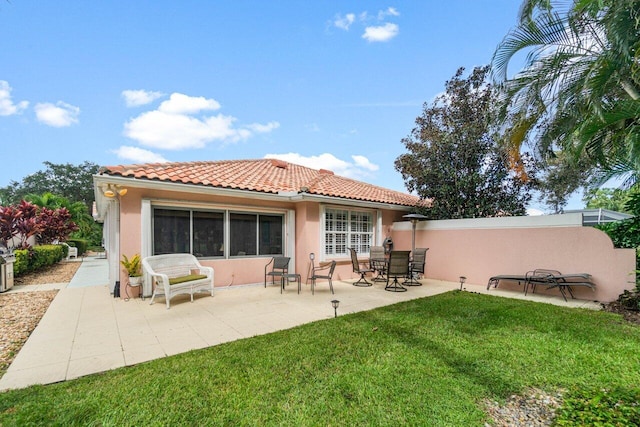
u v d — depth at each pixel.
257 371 3.76
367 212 12.20
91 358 4.18
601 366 3.93
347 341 4.76
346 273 11.30
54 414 2.86
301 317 6.20
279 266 8.89
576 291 8.16
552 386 3.47
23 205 14.21
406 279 10.84
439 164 12.30
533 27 6.39
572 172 11.05
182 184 7.70
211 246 8.81
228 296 8.14
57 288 9.36
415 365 3.95
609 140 6.46
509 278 8.81
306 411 2.97
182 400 3.12
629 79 5.82
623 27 5.20
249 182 9.66
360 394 3.26
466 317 6.15
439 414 2.94
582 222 8.18
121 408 2.97
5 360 4.15
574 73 6.32
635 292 7.05
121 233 7.48
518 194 12.37
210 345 4.67
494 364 4.00
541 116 7.08
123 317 6.12
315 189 10.34
